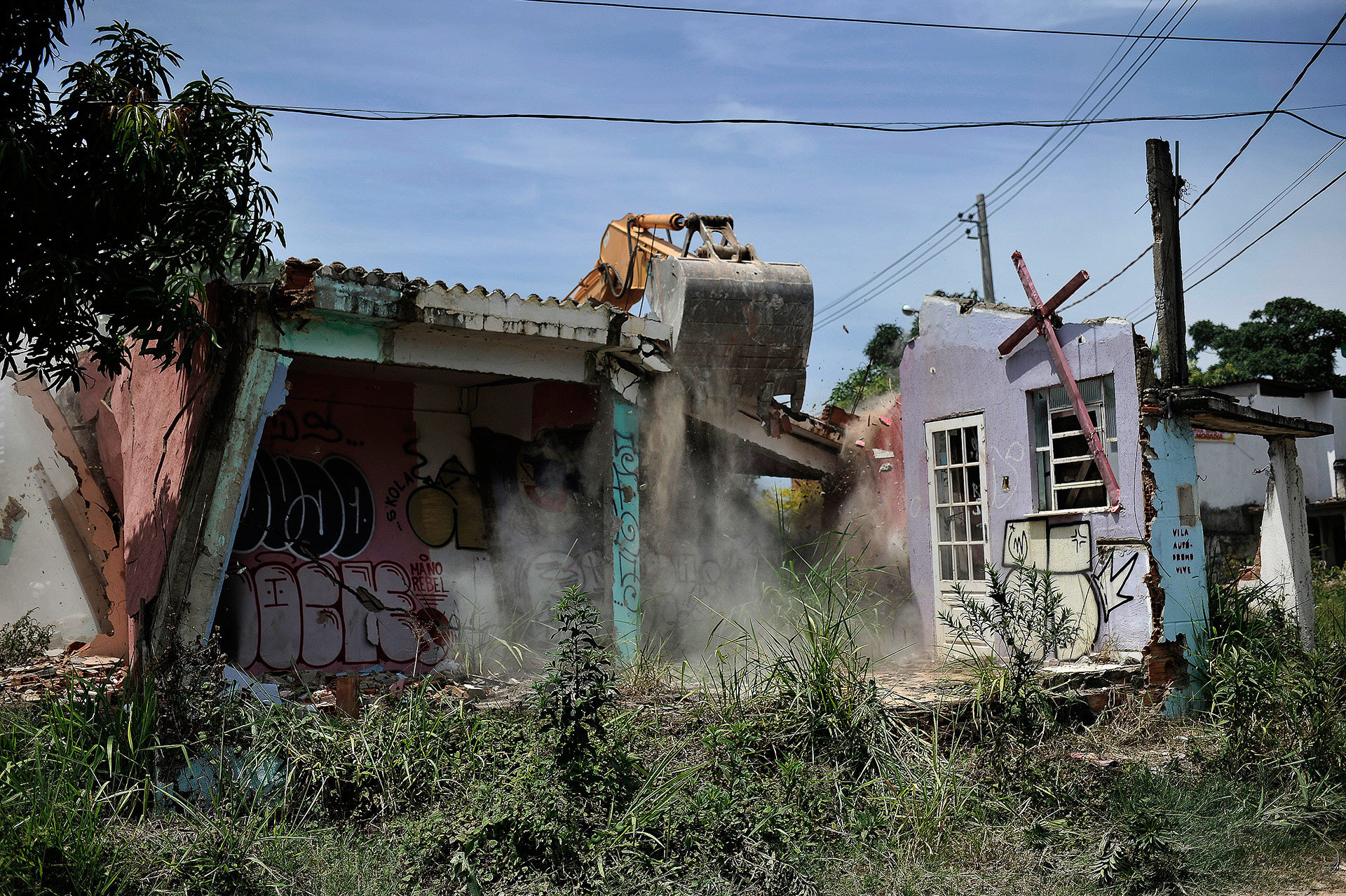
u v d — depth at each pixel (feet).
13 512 34.19
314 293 22.04
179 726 18.95
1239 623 27.58
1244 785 20.45
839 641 24.34
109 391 34.86
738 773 18.94
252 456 22.00
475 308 24.52
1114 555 26.94
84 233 19.98
